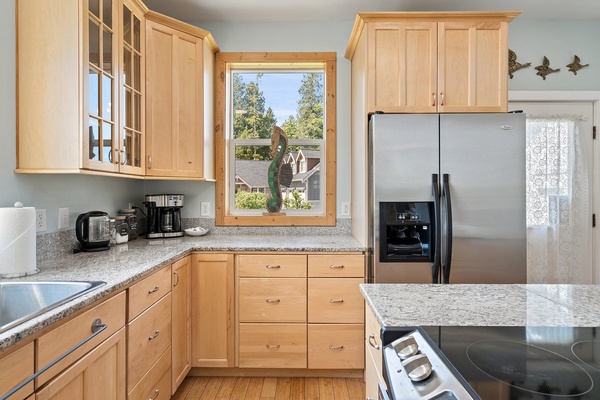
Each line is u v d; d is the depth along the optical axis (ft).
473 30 7.36
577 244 9.26
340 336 7.45
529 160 9.34
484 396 1.91
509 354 2.44
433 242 6.89
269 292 7.48
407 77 7.34
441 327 2.93
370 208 7.32
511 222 6.87
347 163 9.44
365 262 7.44
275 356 7.50
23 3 5.14
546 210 9.29
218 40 9.48
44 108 5.13
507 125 6.90
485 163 6.88
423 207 6.93
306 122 9.84
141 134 7.07
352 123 9.16
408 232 7.15
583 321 3.09
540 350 2.51
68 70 5.10
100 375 4.13
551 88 9.39
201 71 8.26
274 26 9.46
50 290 4.33
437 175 6.86
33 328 2.99
